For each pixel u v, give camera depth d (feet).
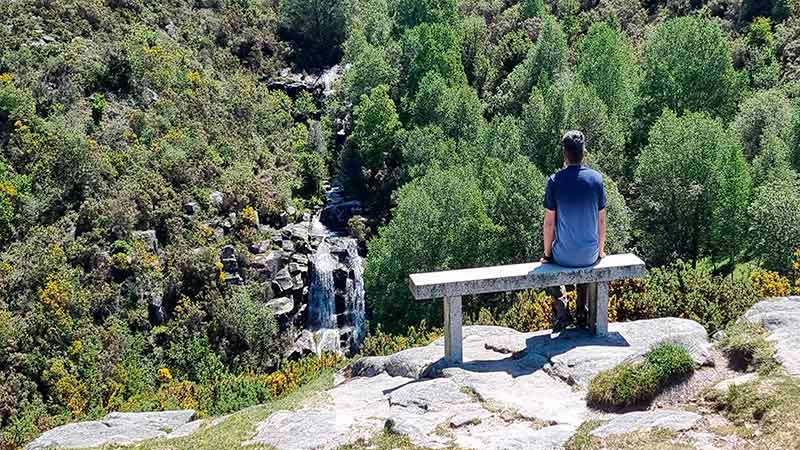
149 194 140.46
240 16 225.76
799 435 26.61
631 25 243.81
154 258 129.39
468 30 235.20
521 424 31.73
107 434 43.52
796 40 206.90
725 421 29.14
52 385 107.86
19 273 116.98
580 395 33.88
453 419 32.19
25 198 126.93
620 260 37.55
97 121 149.28
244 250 144.87
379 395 38.40
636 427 29.04
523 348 40.04
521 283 36.29
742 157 134.51
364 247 166.20
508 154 148.46
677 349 33.04
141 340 122.11
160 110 161.89
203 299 132.77
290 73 226.17
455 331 38.17
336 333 151.64
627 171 155.74
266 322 134.62
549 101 152.66
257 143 183.32
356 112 190.70
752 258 135.54
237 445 35.09
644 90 169.68
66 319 114.01
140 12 191.31
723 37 170.50
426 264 125.70
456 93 180.86
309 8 235.40
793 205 122.52
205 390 102.06
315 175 184.34
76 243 124.98
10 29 156.15
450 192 129.18
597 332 39.50
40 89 146.41
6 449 93.15
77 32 167.12
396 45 221.05
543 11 248.93
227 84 196.24
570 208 35.81
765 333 34.65
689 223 134.62
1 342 107.86
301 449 32.53
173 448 37.04
